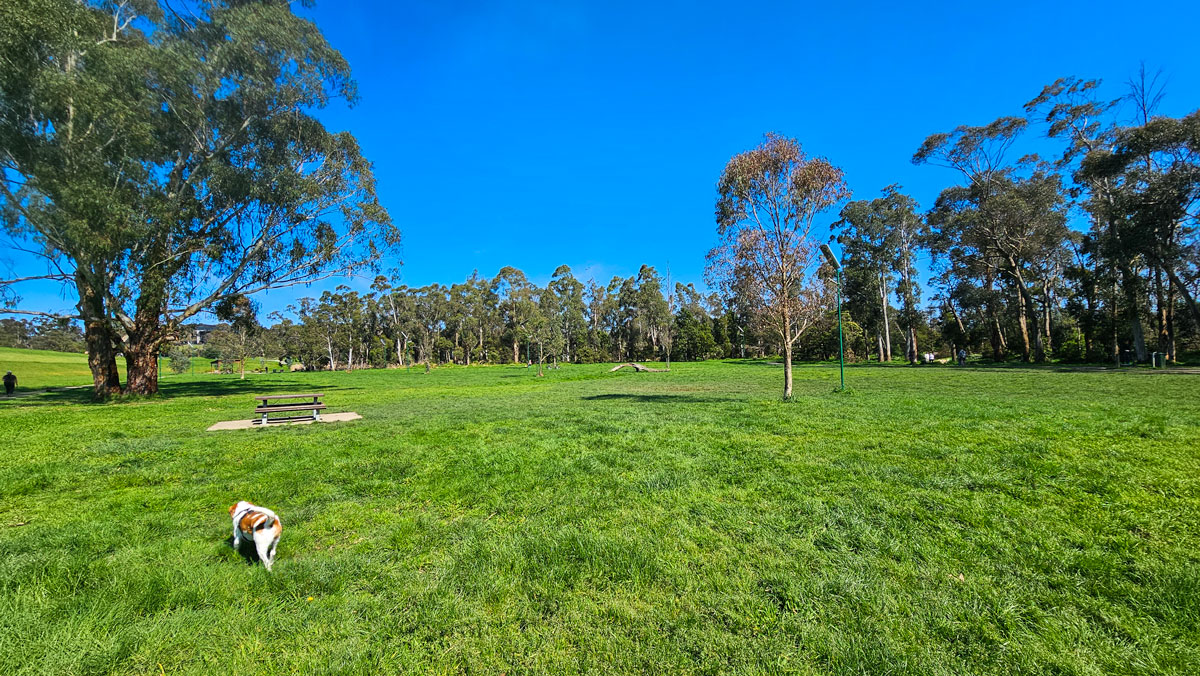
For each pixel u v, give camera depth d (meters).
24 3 14.44
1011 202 34.91
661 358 79.62
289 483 5.83
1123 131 30.17
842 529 4.01
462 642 2.65
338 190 24.00
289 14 20.67
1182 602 2.80
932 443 7.01
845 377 24.78
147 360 21.36
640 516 4.43
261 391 25.44
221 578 3.35
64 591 3.16
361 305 84.00
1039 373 23.80
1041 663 2.37
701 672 2.39
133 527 4.36
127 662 2.51
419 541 4.02
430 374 49.47
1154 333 37.69
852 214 48.56
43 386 33.22
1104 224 34.84
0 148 15.22
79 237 15.59
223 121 20.34
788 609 2.89
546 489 5.35
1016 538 3.75
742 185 13.63
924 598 2.95
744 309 14.56
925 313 51.59
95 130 16.75
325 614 2.93
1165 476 5.10
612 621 2.83
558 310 80.31
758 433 8.32
